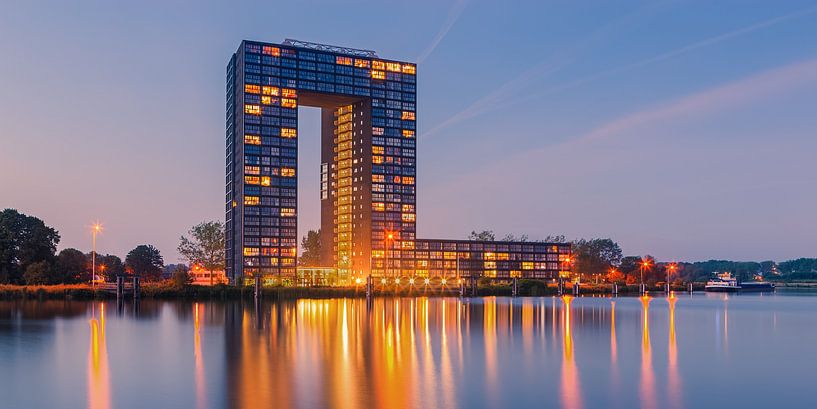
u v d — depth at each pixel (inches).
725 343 3270.2
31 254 7406.5
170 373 2284.7
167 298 7037.4
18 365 2479.1
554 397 1927.9
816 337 3582.7
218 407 1784.0
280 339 3265.3
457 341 3211.1
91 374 2282.2
